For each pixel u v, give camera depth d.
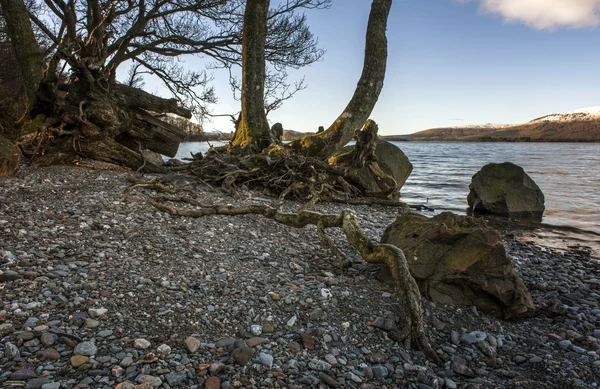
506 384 2.96
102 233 5.12
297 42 17.20
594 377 3.08
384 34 13.74
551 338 3.75
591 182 20.70
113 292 3.57
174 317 3.33
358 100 13.09
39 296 3.34
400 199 15.16
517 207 12.73
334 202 10.55
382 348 3.29
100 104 9.33
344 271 4.93
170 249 4.89
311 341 3.22
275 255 5.26
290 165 10.29
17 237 4.60
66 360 2.62
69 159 9.48
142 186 8.02
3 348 2.65
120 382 2.46
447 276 4.25
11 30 11.48
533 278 5.79
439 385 2.88
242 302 3.74
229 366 2.75
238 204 8.27
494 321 4.00
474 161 39.19
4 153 7.44
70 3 14.26
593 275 6.31
